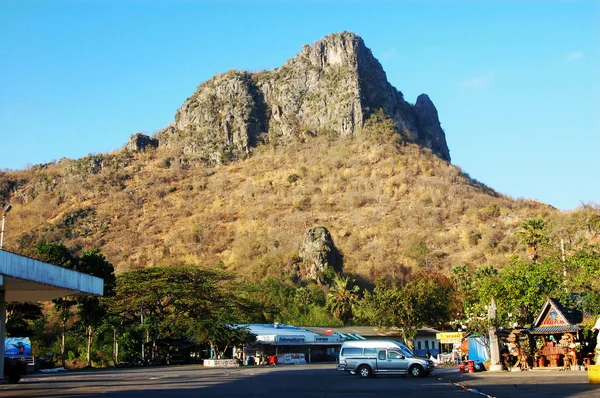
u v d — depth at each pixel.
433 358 72.25
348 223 186.88
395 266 153.00
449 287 96.00
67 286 30.83
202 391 28.44
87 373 51.19
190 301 80.12
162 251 184.50
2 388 32.09
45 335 88.88
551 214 175.75
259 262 152.12
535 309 44.22
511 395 23.81
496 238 164.88
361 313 102.06
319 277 137.88
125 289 76.94
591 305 38.84
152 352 77.38
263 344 76.06
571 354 40.91
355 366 40.72
